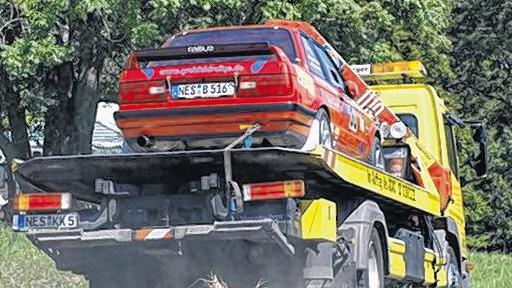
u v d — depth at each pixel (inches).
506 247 2080.5
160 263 500.7
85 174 478.9
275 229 447.2
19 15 1035.9
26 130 1207.6
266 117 466.9
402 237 600.7
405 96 730.8
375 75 728.3
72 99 1158.3
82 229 474.3
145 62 486.9
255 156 447.2
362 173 500.1
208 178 466.9
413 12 1125.7
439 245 679.7
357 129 548.7
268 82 469.1
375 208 530.0
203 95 473.1
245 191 451.8
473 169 767.7
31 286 626.2
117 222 485.1
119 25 1031.6
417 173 627.8
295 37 515.5
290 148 471.2
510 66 2112.5
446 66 1637.6
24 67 1001.5
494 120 2112.5
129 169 470.3
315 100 486.3
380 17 1090.1
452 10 2107.5
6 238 738.8
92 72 1127.6
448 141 759.1
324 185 492.4
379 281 537.0
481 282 973.2
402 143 615.5
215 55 478.0
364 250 508.1
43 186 500.4
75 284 632.4
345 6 1041.5
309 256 476.1
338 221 517.7
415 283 639.1
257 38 521.3
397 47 1354.6
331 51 561.3
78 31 1049.5
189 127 474.3
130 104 479.8
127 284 519.2
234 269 490.6
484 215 2071.9
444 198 687.7
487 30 2097.7
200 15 1047.0
